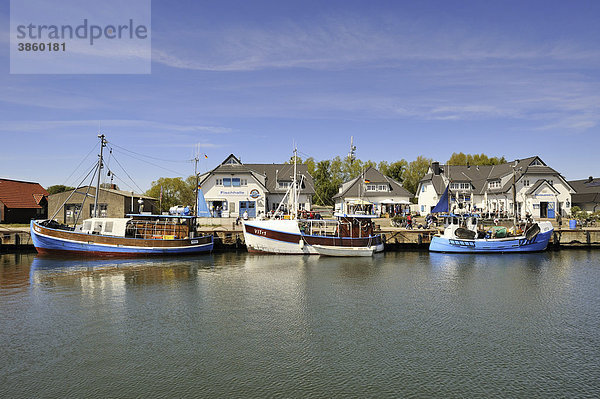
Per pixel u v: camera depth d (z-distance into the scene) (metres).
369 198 75.62
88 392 13.64
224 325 20.03
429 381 14.53
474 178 82.81
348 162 112.06
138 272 32.91
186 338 18.31
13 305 23.16
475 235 45.53
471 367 15.66
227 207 65.50
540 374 15.13
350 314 21.98
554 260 40.62
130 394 13.52
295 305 23.62
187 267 35.41
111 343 17.69
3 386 14.00
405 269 35.31
